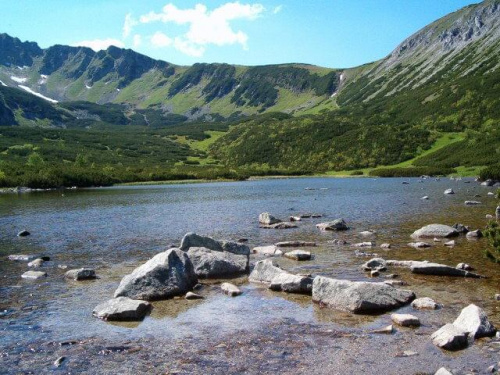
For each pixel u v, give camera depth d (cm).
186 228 3841
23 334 1452
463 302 1664
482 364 1143
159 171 15375
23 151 17150
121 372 1159
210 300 1816
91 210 5591
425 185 8800
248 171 16550
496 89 18775
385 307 1617
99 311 1636
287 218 4378
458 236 3061
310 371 1141
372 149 17000
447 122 18362
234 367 1176
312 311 1639
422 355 1212
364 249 2731
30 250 2961
